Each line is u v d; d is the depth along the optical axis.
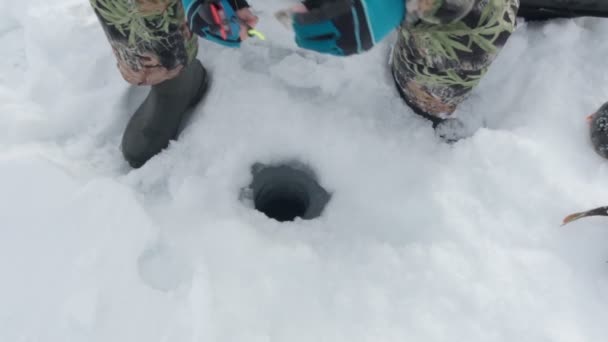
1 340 1.16
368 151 1.42
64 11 1.64
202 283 1.20
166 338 1.15
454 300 1.22
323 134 1.43
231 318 1.18
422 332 1.19
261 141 1.44
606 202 1.31
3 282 1.22
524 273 1.25
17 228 1.28
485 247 1.27
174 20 1.13
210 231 1.30
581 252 1.27
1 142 1.40
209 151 1.42
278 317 1.19
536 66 1.51
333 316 1.21
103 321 1.16
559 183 1.33
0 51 1.63
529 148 1.36
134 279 1.21
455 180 1.36
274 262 1.26
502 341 1.18
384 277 1.26
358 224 1.35
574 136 1.41
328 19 0.80
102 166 1.44
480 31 1.04
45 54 1.57
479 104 1.49
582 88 1.49
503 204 1.32
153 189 1.39
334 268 1.27
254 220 1.34
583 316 1.20
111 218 1.27
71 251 1.24
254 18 0.83
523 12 1.55
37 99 1.52
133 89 1.53
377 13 0.83
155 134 1.40
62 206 1.29
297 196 1.51
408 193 1.36
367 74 1.51
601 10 1.50
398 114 1.47
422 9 0.96
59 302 1.18
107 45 1.57
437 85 1.23
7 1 1.68
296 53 1.55
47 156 1.40
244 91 1.49
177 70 1.27
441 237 1.29
